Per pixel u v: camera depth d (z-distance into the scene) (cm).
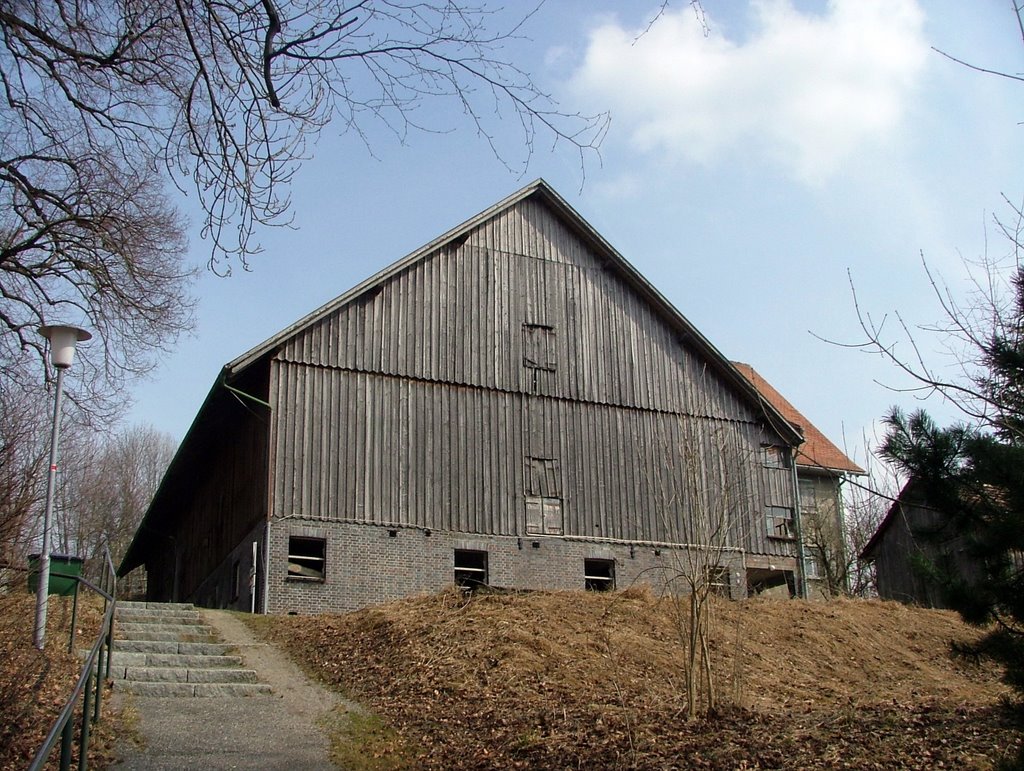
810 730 1266
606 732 1312
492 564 2791
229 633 1953
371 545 2652
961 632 2370
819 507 3984
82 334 1595
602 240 3162
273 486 2588
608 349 3127
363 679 1619
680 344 3250
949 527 891
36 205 1911
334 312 2773
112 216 1967
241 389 2792
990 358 823
